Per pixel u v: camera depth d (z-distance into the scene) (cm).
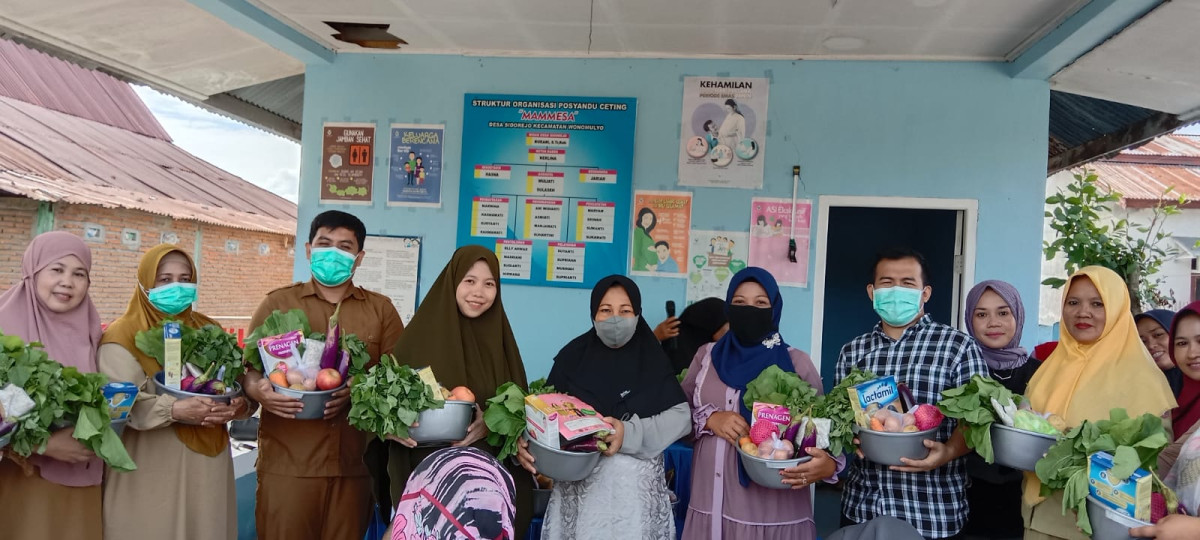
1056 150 530
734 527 212
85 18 349
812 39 357
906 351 224
